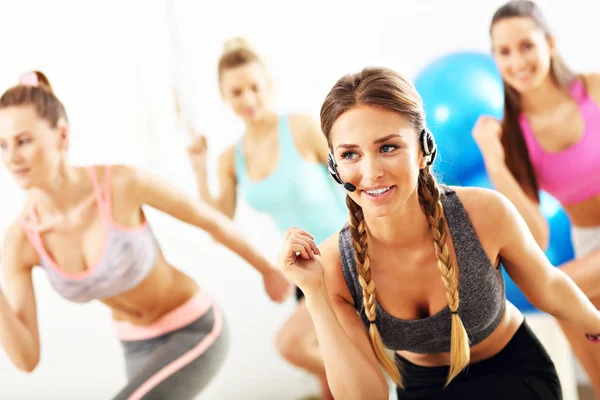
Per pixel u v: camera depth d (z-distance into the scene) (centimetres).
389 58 253
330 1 255
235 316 249
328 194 239
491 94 213
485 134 213
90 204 209
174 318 213
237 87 233
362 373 107
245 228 252
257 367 249
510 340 126
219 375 248
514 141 213
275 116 238
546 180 215
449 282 109
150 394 203
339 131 100
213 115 260
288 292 236
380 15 253
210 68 262
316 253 112
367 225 112
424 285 115
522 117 212
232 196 250
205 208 222
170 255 248
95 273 210
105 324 239
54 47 247
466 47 247
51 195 208
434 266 113
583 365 200
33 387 234
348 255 116
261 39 259
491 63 218
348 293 119
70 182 208
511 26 207
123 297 213
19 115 202
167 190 215
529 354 125
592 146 208
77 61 250
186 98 260
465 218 112
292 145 236
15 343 217
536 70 206
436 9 249
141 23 259
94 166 210
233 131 259
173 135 261
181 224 248
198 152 257
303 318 227
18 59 244
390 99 98
